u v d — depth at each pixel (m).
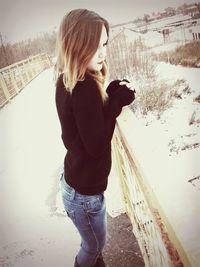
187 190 2.02
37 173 2.05
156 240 1.32
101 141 1.06
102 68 1.23
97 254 1.50
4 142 1.99
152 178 2.03
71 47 1.03
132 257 1.98
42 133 1.99
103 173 1.25
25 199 2.06
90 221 1.35
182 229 1.34
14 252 2.09
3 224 2.07
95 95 1.03
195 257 0.96
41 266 2.09
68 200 1.32
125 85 1.19
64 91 1.11
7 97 1.93
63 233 2.08
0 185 2.03
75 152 1.18
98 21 1.03
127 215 2.09
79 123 1.05
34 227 2.09
